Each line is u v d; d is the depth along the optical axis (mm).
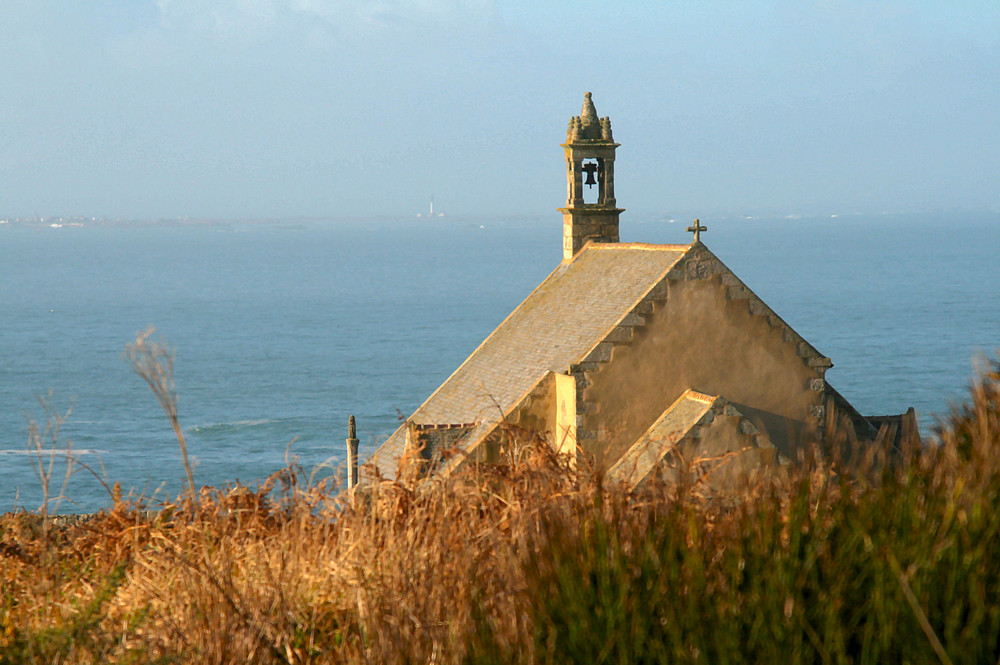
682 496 22641
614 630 19078
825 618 18188
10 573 30844
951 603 17781
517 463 32031
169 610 25125
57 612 25953
